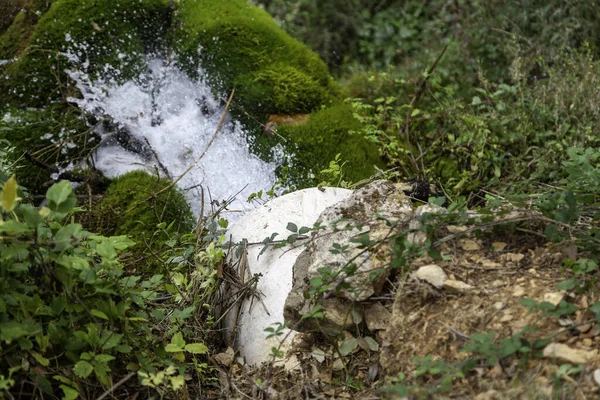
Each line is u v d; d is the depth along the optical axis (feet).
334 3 20.54
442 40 19.22
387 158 15.47
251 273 11.00
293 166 14.82
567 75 16.22
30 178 14.44
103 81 15.56
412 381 8.45
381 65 19.72
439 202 9.50
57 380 8.93
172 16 16.37
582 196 9.86
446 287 8.89
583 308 8.38
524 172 15.11
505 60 18.16
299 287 9.82
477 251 9.29
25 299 8.56
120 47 15.81
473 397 7.94
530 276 8.87
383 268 9.16
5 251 8.13
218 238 11.39
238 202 14.57
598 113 15.47
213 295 11.10
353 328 9.55
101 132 15.23
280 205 11.71
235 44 15.85
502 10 19.03
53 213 8.35
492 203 9.61
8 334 8.16
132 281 9.75
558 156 14.88
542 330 8.26
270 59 15.99
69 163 14.75
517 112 15.85
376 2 21.07
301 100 15.60
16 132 14.74
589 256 8.96
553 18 18.56
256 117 15.40
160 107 15.67
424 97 17.43
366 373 9.33
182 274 11.51
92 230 13.79
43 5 16.29
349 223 9.86
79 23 15.75
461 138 15.19
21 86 15.29
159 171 14.94
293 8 20.42
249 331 10.56
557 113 15.70
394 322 9.04
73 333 8.84
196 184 14.79
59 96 15.35
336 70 19.72
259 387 9.31
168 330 10.17
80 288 9.16
